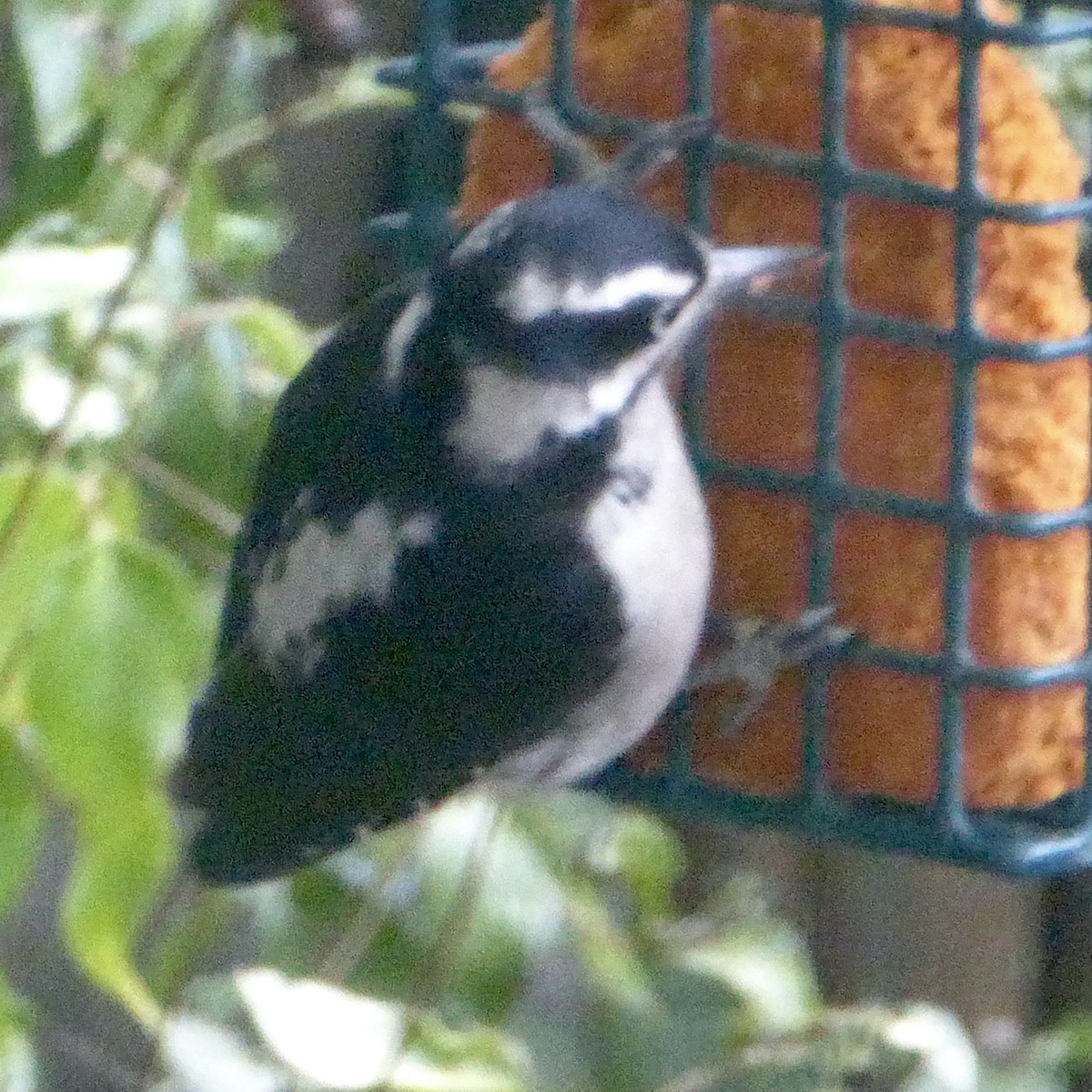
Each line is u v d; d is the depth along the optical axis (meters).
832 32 5.12
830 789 5.49
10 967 7.20
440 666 5.04
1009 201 5.18
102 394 5.28
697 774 5.63
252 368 5.50
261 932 5.94
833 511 5.30
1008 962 7.34
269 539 5.18
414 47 6.80
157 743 4.56
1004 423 5.25
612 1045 6.17
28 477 4.72
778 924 6.41
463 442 4.91
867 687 5.39
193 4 5.43
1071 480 5.31
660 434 4.98
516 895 5.80
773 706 5.50
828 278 5.20
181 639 4.57
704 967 6.13
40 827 4.77
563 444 4.86
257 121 5.77
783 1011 6.11
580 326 4.68
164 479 5.11
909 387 5.26
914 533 5.31
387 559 5.01
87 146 4.82
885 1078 6.61
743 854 7.39
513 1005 6.09
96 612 4.54
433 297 4.92
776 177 5.25
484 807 5.85
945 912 7.32
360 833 5.40
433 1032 5.01
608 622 5.00
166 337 5.21
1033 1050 6.44
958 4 5.24
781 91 5.23
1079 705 5.45
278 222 6.30
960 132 5.09
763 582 5.42
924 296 5.20
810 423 5.32
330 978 5.56
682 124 5.16
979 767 5.39
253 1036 5.66
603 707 5.20
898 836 5.37
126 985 4.89
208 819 5.40
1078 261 6.05
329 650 5.12
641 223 4.70
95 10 5.41
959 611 5.26
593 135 5.43
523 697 5.09
